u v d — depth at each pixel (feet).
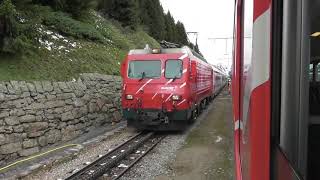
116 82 62.28
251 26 7.95
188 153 38.52
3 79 38.09
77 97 47.78
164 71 49.08
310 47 6.17
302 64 5.98
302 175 5.98
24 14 47.60
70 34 67.05
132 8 118.83
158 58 49.42
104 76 58.03
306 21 5.90
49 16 63.46
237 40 14.01
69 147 40.81
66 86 46.03
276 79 6.75
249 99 8.28
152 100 48.91
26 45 44.06
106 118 55.67
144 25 144.15
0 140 32.86
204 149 40.40
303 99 6.02
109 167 31.81
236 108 14.75
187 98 48.75
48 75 46.14
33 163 33.99
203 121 61.93
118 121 60.39
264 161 7.04
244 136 9.80
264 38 7.00
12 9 40.88
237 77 14.11
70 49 60.08
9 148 33.88
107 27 94.07
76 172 28.91
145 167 33.01
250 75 8.10
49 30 61.57
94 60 63.31
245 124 9.43
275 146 6.81
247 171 8.63
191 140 45.65
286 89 6.24
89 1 77.56
